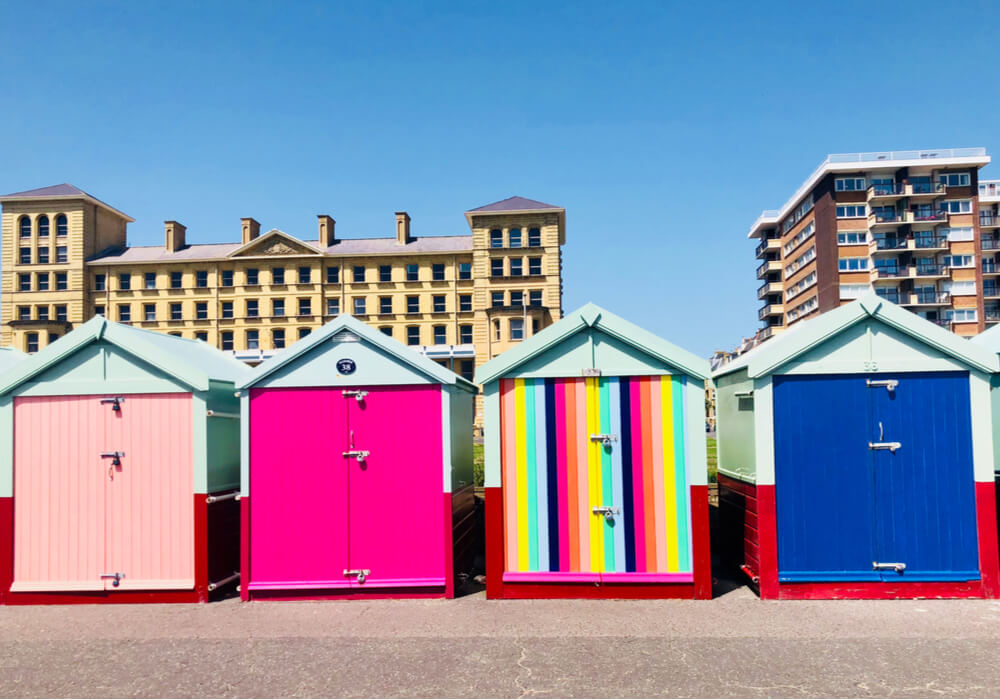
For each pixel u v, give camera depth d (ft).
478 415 177.58
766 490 29.60
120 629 27.07
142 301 237.45
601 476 30.35
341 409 31.45
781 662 22.09
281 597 30.94
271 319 231.50
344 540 31.01
